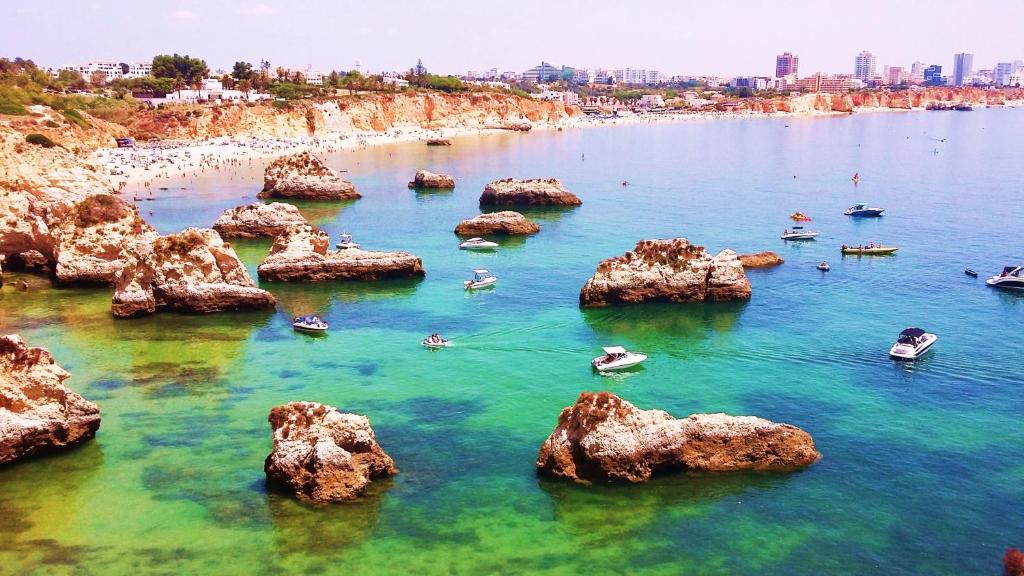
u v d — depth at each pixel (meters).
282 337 73.44
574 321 78.75
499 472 48.00
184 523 42.50
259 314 80.25
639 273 83.75
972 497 45.62
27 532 41.62
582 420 47.16
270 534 41.56
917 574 38.91
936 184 175.50
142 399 58.56
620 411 46.88
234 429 53.69
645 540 41.38
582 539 41.44
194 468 48.25
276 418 47.06
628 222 133.12
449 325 77.38
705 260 85.25
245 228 116.81
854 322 78.25
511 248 113.19
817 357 68.44
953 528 42.66
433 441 52.06
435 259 106.12
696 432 48.09
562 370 65.62
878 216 135.88
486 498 45.09
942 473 48.28
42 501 44.56
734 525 42.75
